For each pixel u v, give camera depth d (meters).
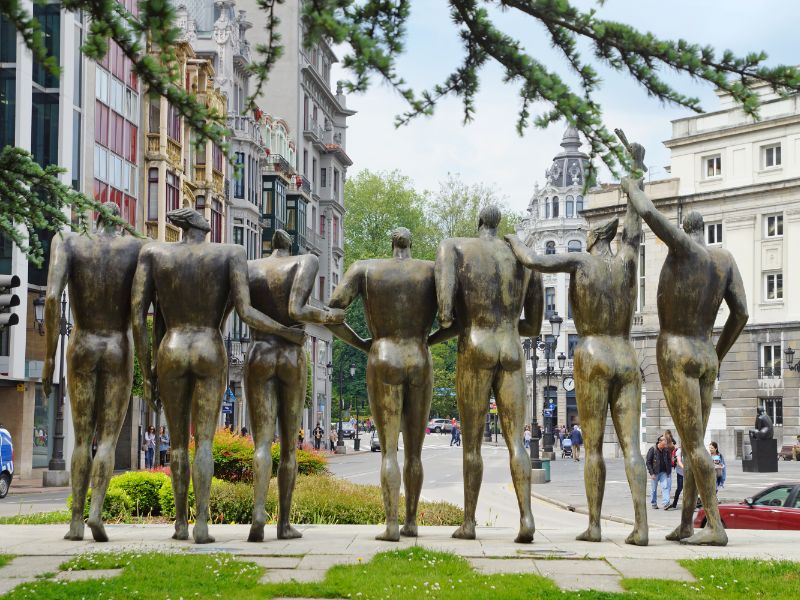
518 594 7.96
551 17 6.62
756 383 56.50
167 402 10.92
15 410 36.75
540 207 108.00
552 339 53.06
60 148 37.53
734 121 58.47
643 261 60.25
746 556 10.02
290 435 11.30
